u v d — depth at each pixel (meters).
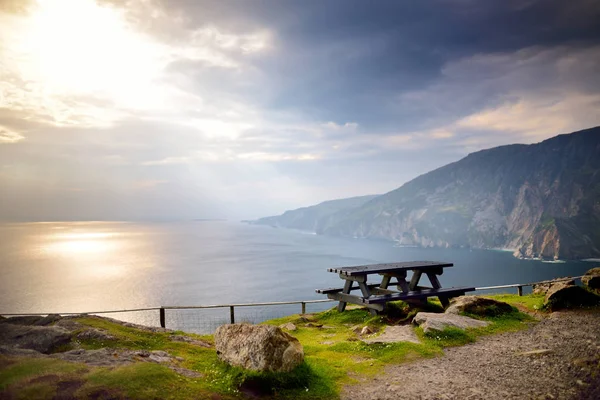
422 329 14.98
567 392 9.10
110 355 10.20
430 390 9.70
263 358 9.70
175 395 8.12
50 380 8.02
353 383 10.28
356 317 20.20
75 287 192.50
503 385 9.79
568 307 17.52
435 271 22.00
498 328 15.27
